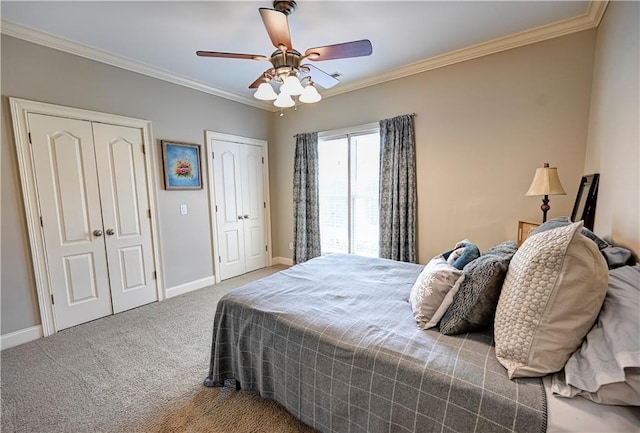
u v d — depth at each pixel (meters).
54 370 2.03
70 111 2.58
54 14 2.12
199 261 3.73
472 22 2.35
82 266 2.73
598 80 2.15
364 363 1.20
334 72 3.32
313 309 1.59
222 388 1.82
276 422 1.56
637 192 1.34
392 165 3.37
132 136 3.03
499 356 1.04
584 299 0.93
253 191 4.43
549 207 2.38
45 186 2.49
